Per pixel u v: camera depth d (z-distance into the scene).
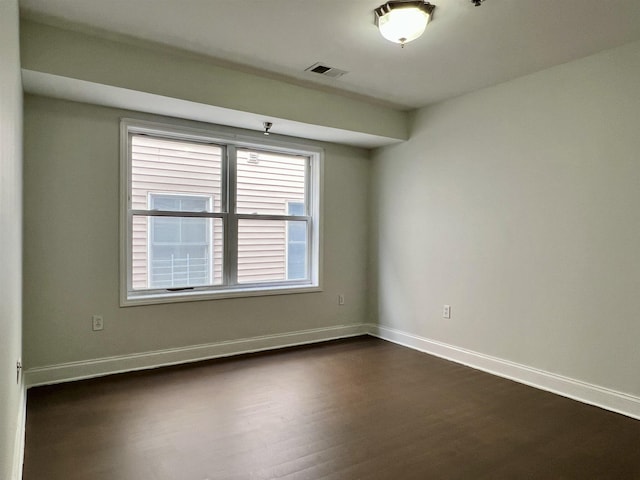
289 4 2.41
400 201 4.59
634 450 2.35
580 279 3.08
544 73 3.30
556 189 3.21
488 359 3.68
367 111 4.19
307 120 3.80
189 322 3.83
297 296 4.49
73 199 3.29
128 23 2.66
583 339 3.06
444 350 4.08
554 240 3.23
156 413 2.74
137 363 3.58
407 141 4.50
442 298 4.11
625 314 2.84
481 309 3.75
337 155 4.73
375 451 2.30
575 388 3.09
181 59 3.17
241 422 2.63
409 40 2.53
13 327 1.87
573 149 3.11
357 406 2.90
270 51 3.04
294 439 2.42
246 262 4.27
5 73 1.39
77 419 2.64
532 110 3.38
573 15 2.47
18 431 2.15
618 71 2.88
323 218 4.65
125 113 3.48
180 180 3.89
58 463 2.14
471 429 2.58
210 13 2.52
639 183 2.78
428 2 2.34
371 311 4.96
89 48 2.84
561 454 2.30
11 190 1.71
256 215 4.32
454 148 3.99
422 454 2.28
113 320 3.47
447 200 4.06
